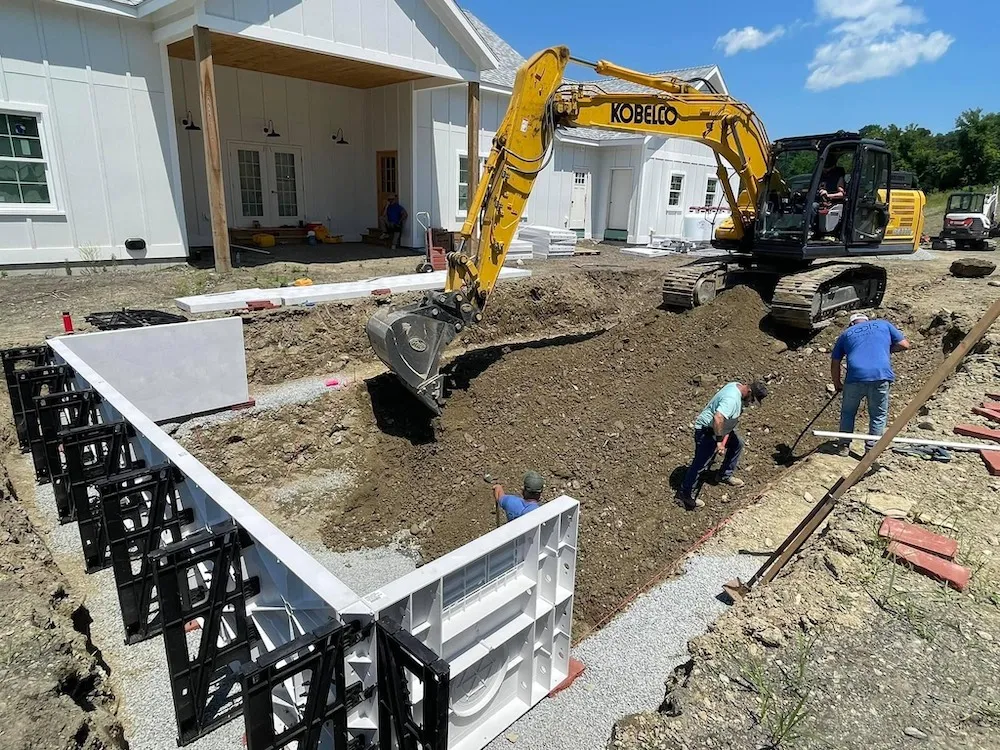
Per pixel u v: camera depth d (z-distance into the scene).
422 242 16.30
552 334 12.43
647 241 21.48
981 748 2.86
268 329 8.88
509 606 3.63
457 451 7.57
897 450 5.76
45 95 10.34
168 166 11.91
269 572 3.05
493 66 14.70
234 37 11.13
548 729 3.82
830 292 10.22
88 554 4.71
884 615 3.70
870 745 2.90
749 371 9.16
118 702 3.75
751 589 4.71
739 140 9.68
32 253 10.70
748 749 2.94
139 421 4.38
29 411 5.80
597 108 8.41
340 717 2.58
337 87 16.41
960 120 45.41
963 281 13.55
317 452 7.55
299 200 16.42
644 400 8.52
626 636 4.53
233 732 3.67
